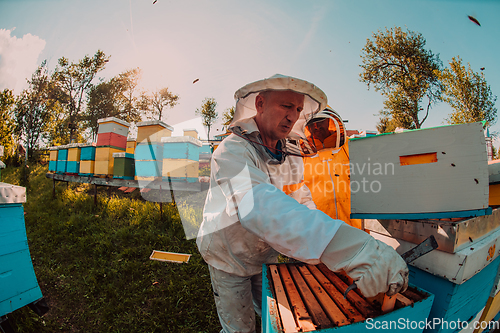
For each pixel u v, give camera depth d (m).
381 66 14.80
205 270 2.79
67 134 16.05
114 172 4.77
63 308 2.24
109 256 3.15
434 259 1.10
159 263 2.91
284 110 1.08
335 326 0.71
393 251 0.75
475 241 1.15
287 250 0.83
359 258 0.72
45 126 14.91
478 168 1.09
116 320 2.10
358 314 0.77
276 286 0.96
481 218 1.21
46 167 10.30
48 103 15.42
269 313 0.80
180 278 2.65
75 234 3.72
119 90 17.47
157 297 2.38
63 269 2.83
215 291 1.38
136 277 2.69
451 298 1.05
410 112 14.09
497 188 1.54
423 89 13.59
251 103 1.16
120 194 5.87
